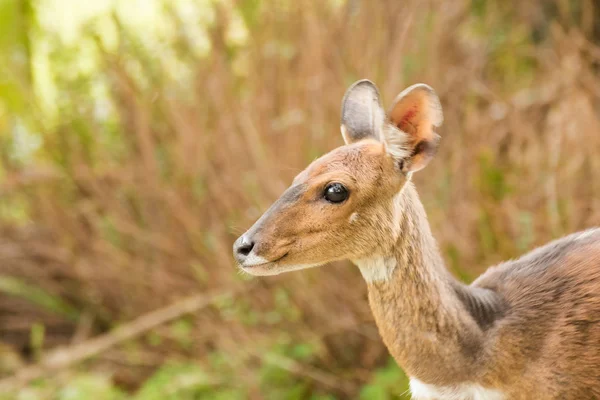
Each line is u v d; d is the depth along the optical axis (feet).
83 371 36.94
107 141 39.04
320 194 17.56
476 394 17.42
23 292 39.99
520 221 29.86
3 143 41.57
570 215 29.84
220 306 33.88
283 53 34.96
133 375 36.68
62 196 39.73
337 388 32.12
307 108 33.53
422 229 17.67
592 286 17.37
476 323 17.21
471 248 30.27
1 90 41.81
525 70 38.83
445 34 35.81
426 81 33.78
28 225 41.22
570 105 31.40
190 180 35.50
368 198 17.44
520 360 17.24
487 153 31.45
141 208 37.50
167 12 38.09
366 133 18.78
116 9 39.88
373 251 17.61
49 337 40.57
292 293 32.30
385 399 29.27
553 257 18.33
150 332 36.09
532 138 31.58
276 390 32.35
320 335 32.09
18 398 34.53
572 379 17.11
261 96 34.68
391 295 17.58
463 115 33.73
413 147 17.81
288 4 35.76
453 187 31.37
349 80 33.32
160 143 37.42
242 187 33.65
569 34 36.70
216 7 36.37
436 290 17.26
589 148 30.50
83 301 40.29
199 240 34.99
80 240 39.04
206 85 35.83
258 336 33.27
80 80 39.58
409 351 17.58
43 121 40.55
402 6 35.17
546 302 17.49
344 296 31.58
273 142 33.76
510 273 18.53
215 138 35.01
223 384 33.04
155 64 37.91
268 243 17.57
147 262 37.17
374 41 34.35
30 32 43.75
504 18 41.06
